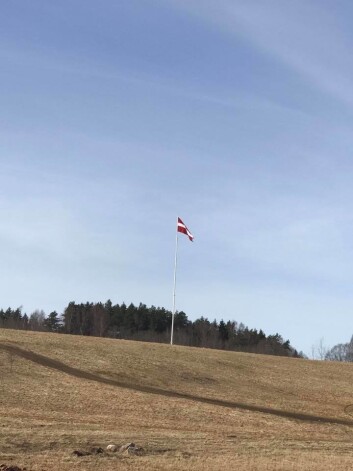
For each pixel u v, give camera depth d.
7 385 42.75
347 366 73.19
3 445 25.09
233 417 40.78
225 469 21.94
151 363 56.66
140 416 38.22
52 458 22.94
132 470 21.30
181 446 27.33
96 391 44.03
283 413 45.28
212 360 62.75
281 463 23.73
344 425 43.28
